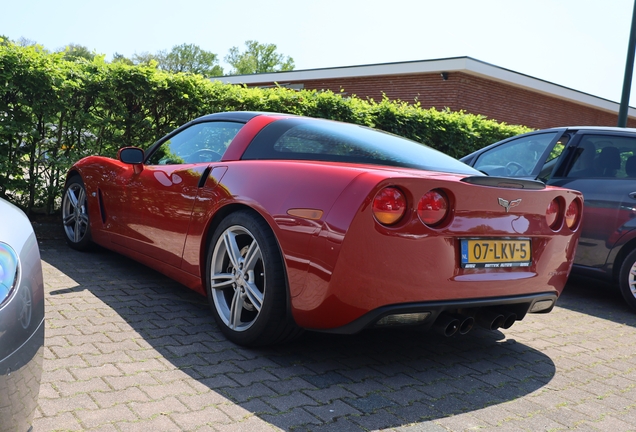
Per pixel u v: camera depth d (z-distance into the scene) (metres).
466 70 16.22
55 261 4.38
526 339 3.50
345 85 19.72
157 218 3.54
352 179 2.40
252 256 2.77
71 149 5.98
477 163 5.84
